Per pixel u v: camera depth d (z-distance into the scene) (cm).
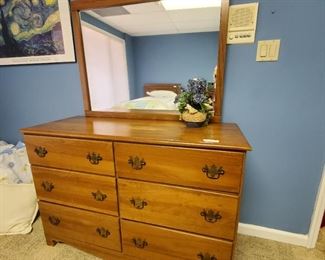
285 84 116
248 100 123
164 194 98
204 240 98
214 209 92
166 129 110
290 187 131
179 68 129
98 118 144
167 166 93
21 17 148
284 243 139
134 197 103
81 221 120
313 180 126
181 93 120
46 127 117
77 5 131
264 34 112
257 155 131
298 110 118
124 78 141
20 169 153
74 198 117
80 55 142
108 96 146
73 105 160
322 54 107
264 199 138
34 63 156
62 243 139
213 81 123
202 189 91
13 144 185
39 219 162
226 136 96
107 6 125
